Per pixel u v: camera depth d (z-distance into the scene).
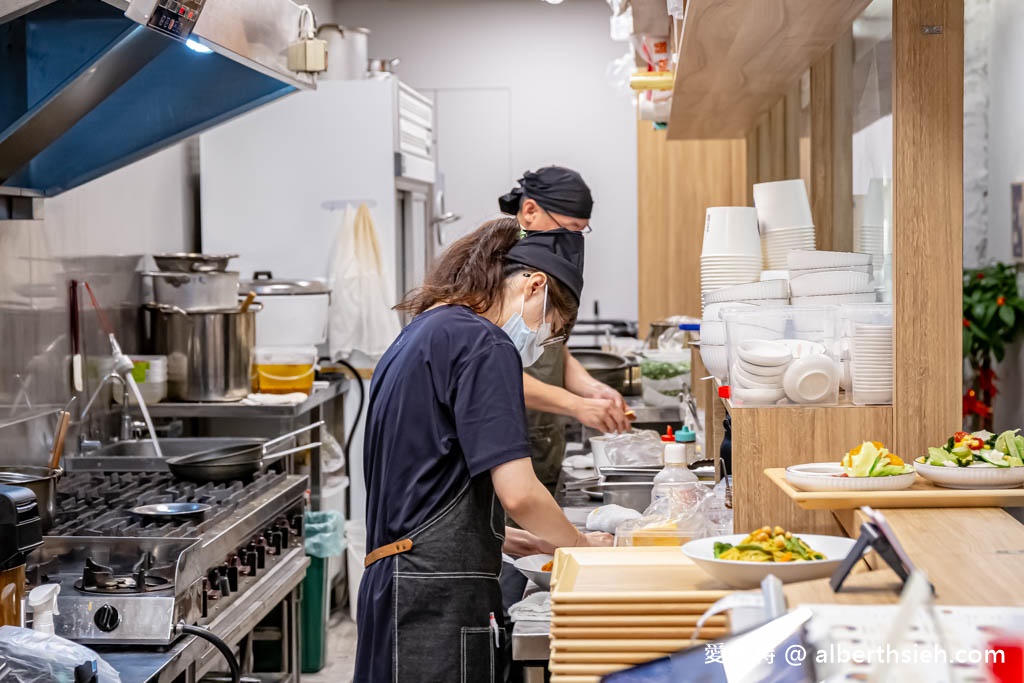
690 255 6.53
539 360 3.19
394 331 4.94
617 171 8.22
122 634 2.34
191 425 4.41
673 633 1.37
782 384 1.83
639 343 5.89
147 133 3.38
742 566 1.34
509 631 2.10
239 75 3.39
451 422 2.04
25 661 1.91
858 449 1.68
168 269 4.22
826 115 2.99
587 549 1.65
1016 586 1.25
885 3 2.33
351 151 4.92
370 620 2.08
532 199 2.68
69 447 3.72
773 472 1.78
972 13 4.84
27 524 2.01
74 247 3.81
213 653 2.61
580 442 4.52
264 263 4.98
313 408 4.63
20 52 2.63
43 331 3.57
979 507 1.60
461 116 8.24
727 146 6.47
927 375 1.84
